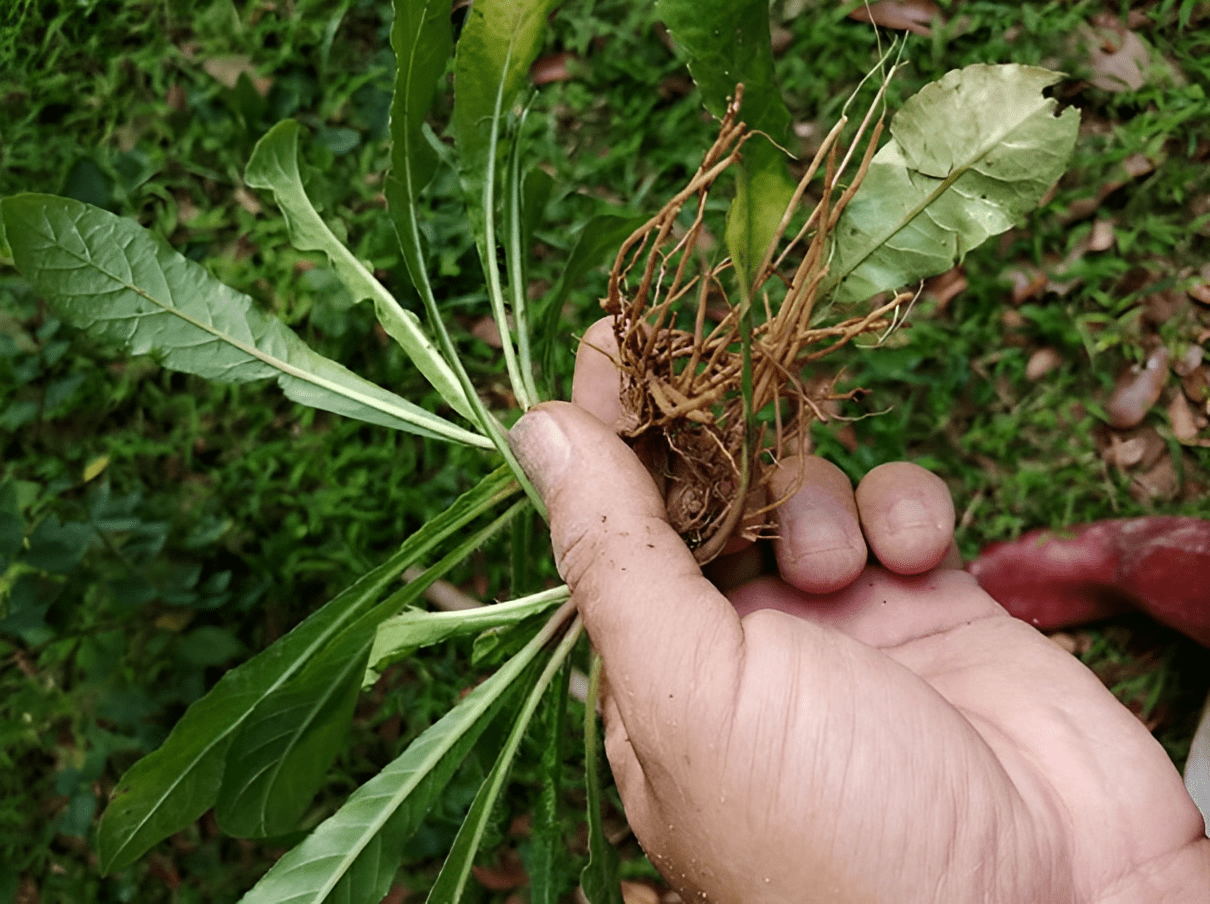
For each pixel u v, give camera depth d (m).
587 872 0.19
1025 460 0.32
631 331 0.18
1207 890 0.15
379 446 0.32
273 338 0.21
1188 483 0.32
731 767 0.14
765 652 0.15
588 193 0.34
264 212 0.34
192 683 0.30
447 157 0.33
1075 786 0.16
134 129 0.34
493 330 0.33
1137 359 0.32
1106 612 0.31
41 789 0.31
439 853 0.29
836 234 0.18
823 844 0.14
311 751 0.21
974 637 0.20
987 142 0.17
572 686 0.29
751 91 0.16
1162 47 0.34
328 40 0.34
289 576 0.31
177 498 0.32
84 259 0.20
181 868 0.30
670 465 0.19
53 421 0.32
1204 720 0.28
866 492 0.20
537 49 0.19
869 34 0.33
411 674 0.31
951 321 0.33
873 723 0.14
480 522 0.31
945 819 0.14
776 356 0.17
